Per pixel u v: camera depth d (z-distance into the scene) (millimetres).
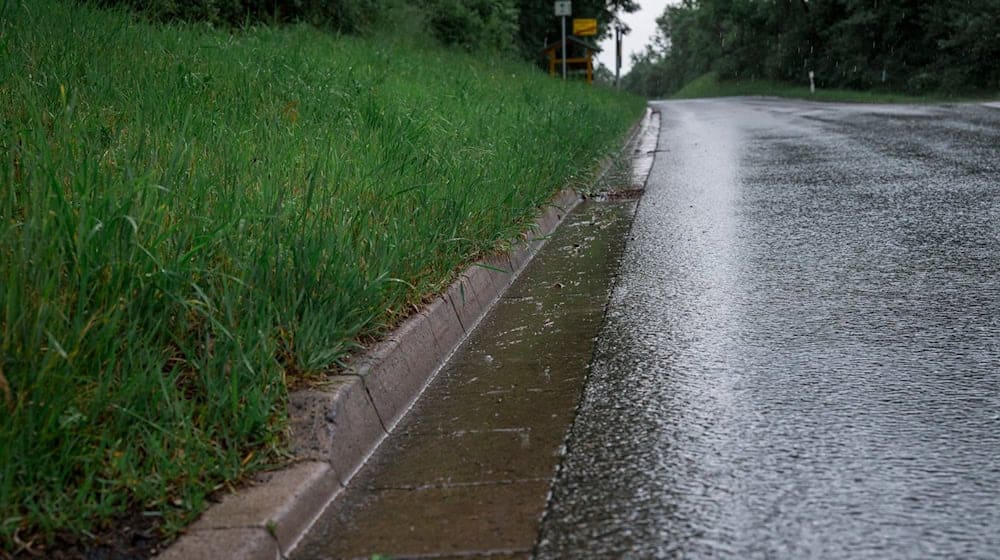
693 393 3734
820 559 2418
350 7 21062
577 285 5938
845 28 58500
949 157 11711
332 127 7559
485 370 4320
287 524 2723
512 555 2537
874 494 2766
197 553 2508
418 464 3268
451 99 11820
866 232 6953
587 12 56969
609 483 2947
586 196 10180
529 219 7285
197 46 9492
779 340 4383
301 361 3496
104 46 7527
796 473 2934
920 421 3314
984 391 3580
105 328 3043
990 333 4312
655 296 5449
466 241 5711
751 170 11734
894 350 4137
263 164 5398
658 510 2738
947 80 48000
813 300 5082
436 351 4465
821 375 3854
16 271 3043
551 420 3570
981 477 2848
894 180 9812
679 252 6715
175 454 2879
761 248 6605
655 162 13961
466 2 34781
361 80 10664
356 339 3941
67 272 3320
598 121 16766
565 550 2541
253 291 3688
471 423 3633
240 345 3273
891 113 22906
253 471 2961
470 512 2832
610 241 7406
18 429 2686
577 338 4711
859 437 3193
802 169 11461
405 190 5395
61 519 2537
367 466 3303
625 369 4121
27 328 2947
